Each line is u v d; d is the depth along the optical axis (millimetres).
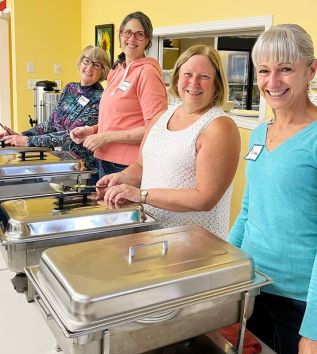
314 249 1076
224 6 2893
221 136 1354
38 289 850
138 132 2123
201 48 1460
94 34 4906
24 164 1683
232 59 3520
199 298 822
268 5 2549
